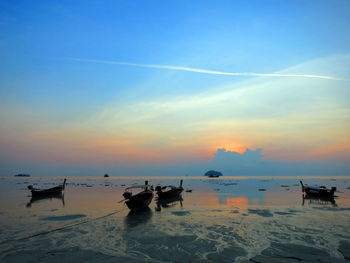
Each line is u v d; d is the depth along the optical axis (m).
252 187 70.50
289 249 13.84
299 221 20.48
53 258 12.55
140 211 26.09
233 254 13.11
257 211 25.44
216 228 18.31
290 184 90.56
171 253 13.24
